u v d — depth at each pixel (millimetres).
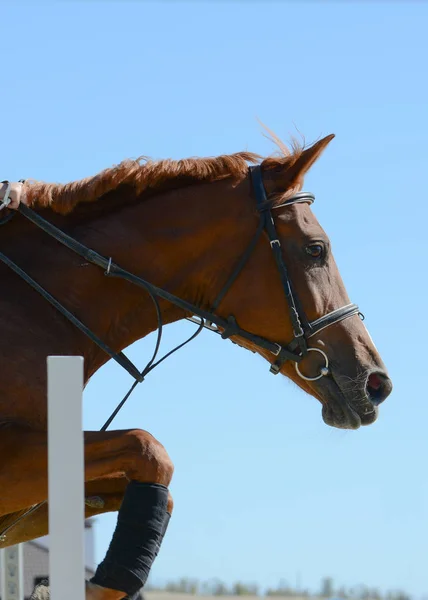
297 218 8180
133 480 7062
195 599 32281
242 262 8117
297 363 8133
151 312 8148
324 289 8133
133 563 6809
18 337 7488
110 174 8109
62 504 5109
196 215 8125
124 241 8039
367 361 8062
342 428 8070
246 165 8344
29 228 7992
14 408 7270
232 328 8156
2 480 7082
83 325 7777
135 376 8023
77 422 5168
